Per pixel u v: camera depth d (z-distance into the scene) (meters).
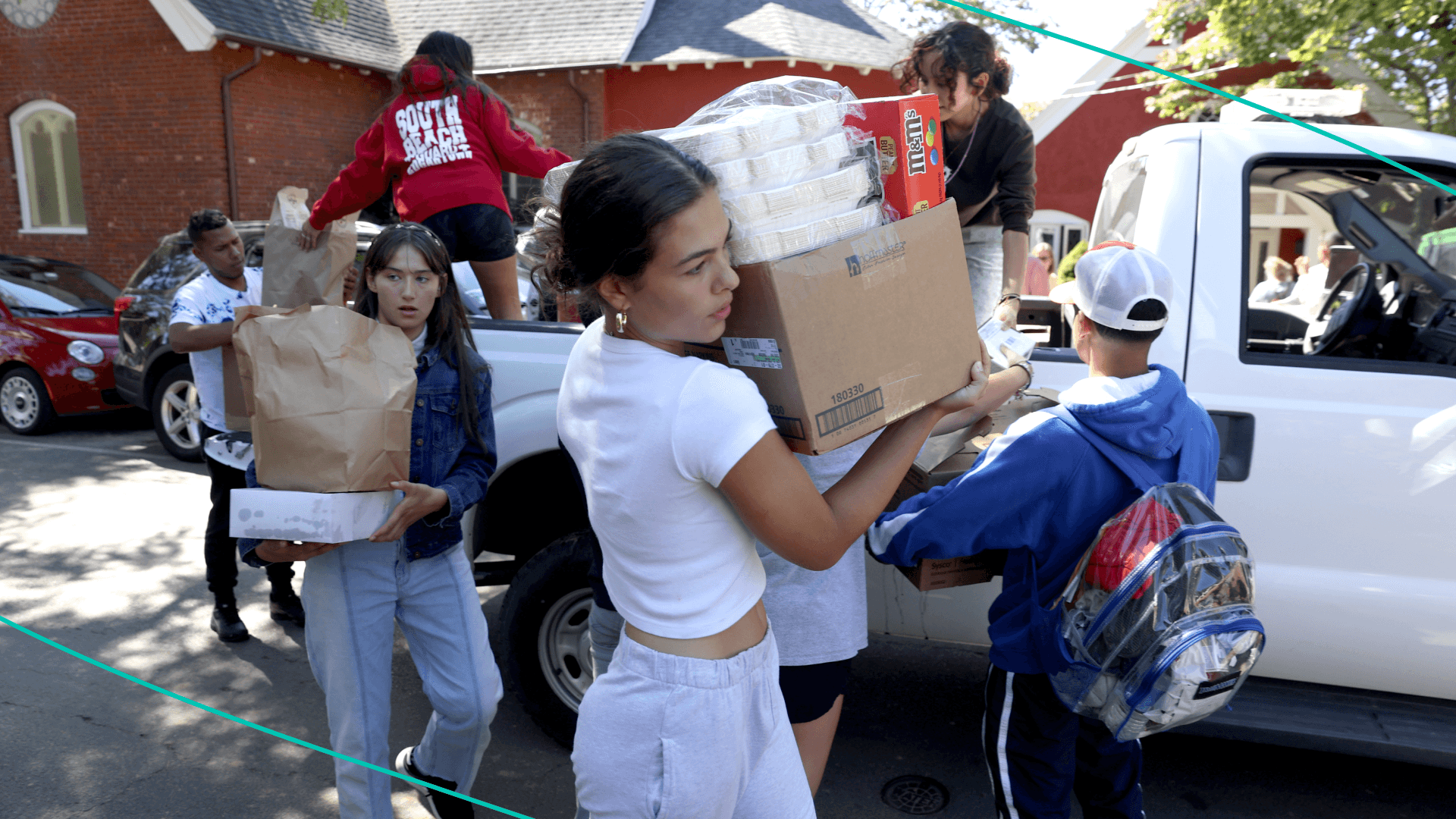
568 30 12.02
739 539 1.32
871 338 1.30
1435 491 2.34
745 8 11.80
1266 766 2.90
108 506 5.42
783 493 1.22
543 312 3.30
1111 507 1.75
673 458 1.22
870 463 1.38
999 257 2.97
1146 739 3.05
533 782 2.78
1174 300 2.48
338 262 2.69
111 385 7.06
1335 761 2.93
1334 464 2.39
